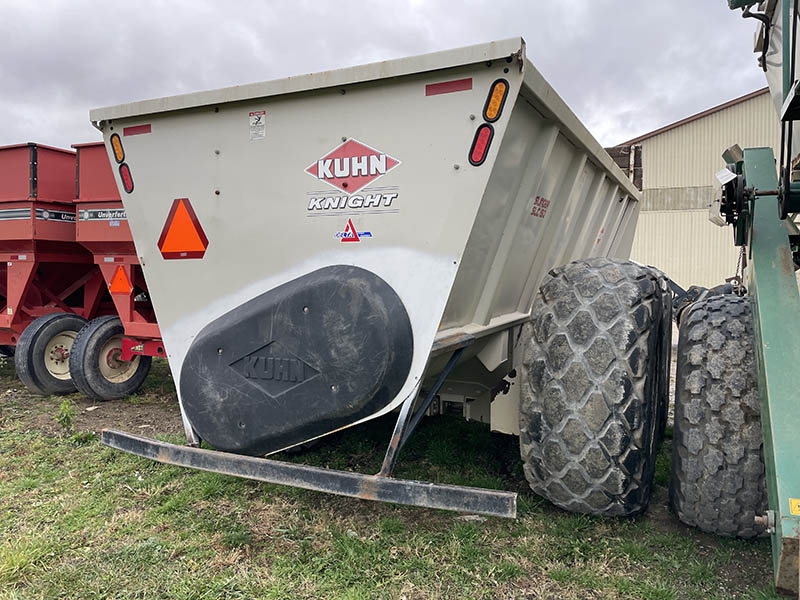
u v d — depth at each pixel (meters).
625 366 2.61
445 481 3.60
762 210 2.74
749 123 19.31
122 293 5.69
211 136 2.99
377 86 2.58
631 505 2.70
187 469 3.83
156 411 5.55
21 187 6.05
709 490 2.54
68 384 6.22
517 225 3.02
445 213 2.51
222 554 2.74
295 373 2.74
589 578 2.52
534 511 3.13
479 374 3.55
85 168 5.67
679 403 2.67
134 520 3.10
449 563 2.66
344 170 2.70
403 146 2.56
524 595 2.43
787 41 2.49
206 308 3.12
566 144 3.32
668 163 20.36
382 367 2.55
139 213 3.26
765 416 2.17
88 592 2.44
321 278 2.70
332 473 2.52
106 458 4.04
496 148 2.40
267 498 3.35
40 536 2.90
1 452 4.25
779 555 1.84
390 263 2.63
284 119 2.80
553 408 2.72
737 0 3.08
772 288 2.42
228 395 2.90
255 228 2.93
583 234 4.37
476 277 2.91
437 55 2.40
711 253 19.81
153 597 2.41
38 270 7.13
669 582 2.50
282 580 2.52
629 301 2.67
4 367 7.82
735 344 2.57
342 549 2.76
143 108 3.09
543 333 2.82
